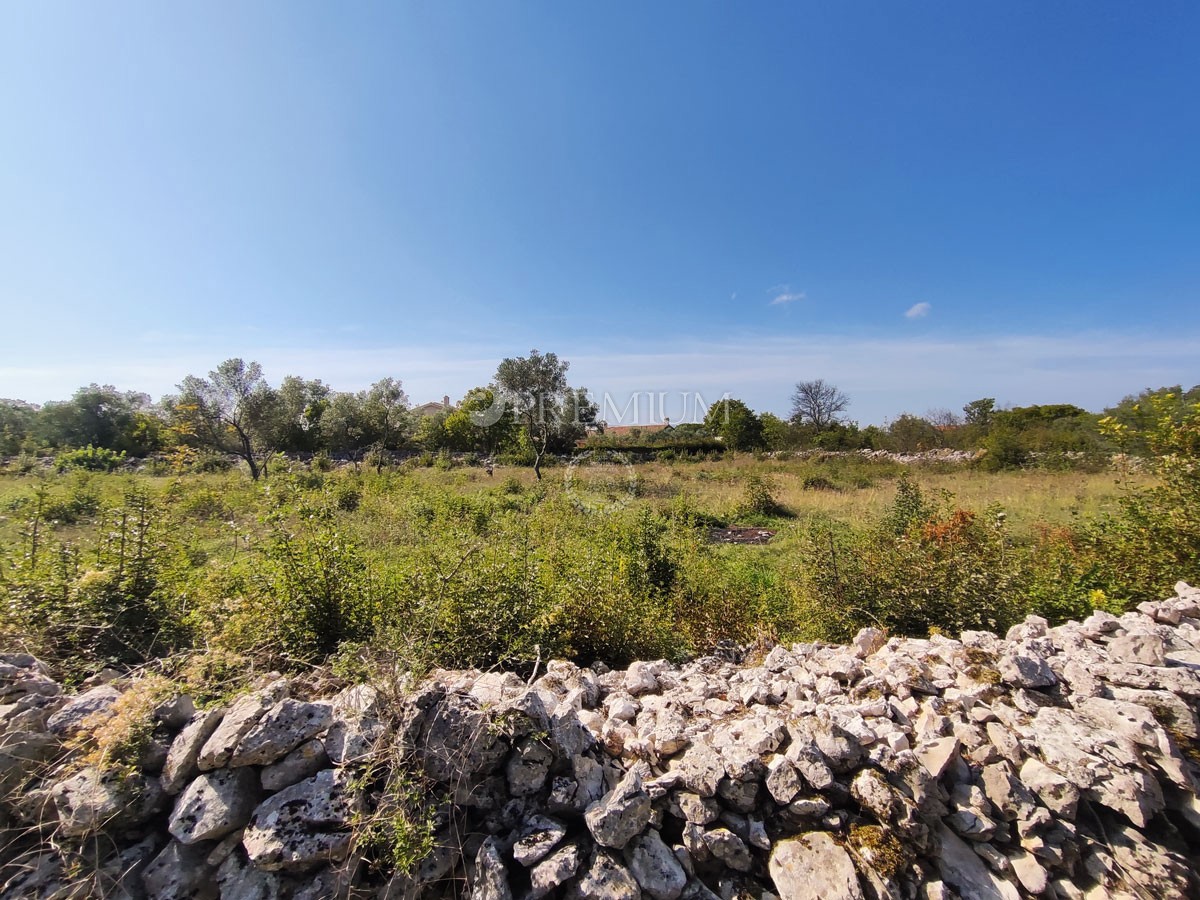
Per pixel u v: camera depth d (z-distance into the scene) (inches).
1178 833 73.8
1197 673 90.6
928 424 1120.2
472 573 146.9
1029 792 76.1
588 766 75.8
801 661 134.6
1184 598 137.1
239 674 99.4
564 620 155.3
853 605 177.3
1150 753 78.8
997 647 118.1
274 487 165.5
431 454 1106.1
